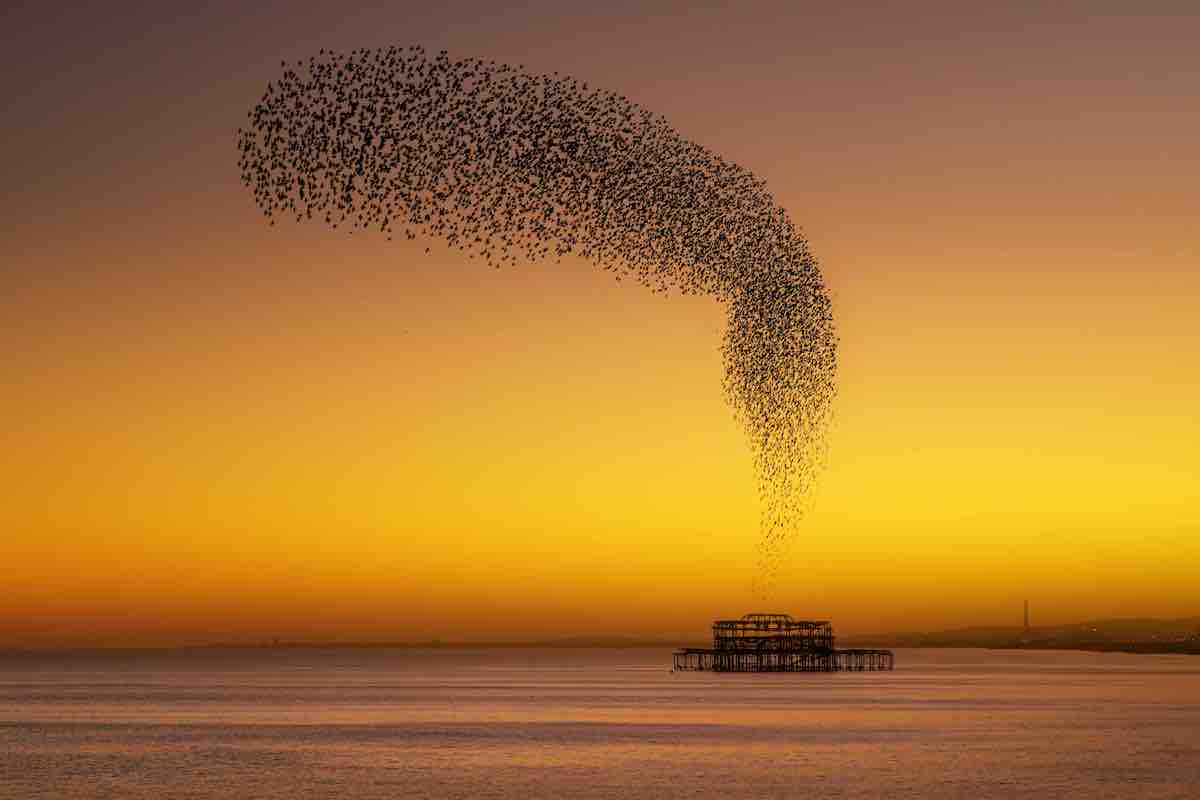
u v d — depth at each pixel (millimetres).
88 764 76125
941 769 71688
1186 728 98500
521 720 108812
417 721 108688
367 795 62562
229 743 88750
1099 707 124938
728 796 61844
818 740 88625
